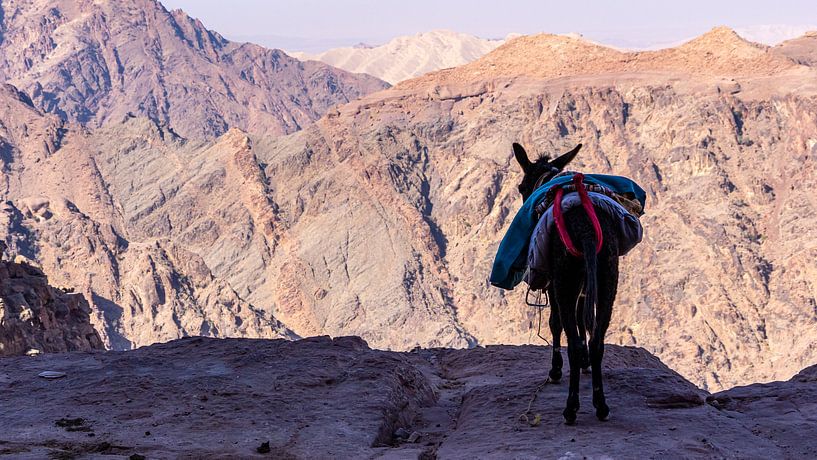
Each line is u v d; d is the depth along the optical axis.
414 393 9.91
